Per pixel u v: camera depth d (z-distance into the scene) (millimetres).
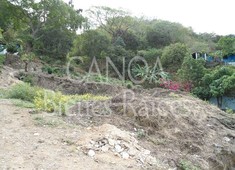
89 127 6762
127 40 33688
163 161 6137
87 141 5934
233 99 20797
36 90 9891
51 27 29672
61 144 5801
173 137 7527
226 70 22031
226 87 20359
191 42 35500
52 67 24406
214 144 8094
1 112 7348
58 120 7020
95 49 27750
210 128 9281
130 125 7332
